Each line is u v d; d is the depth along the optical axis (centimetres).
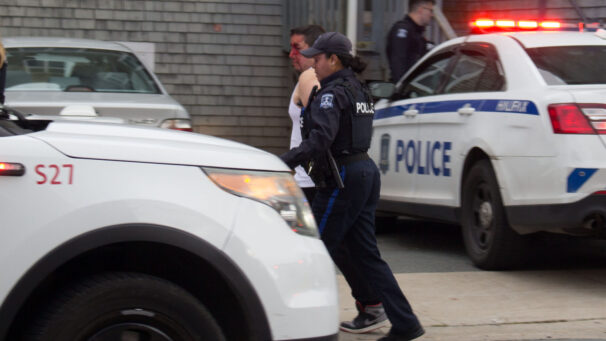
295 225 1241
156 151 1184
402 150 2858
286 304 1191
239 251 1170
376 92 2725
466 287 2225
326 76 1678
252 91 4491
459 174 2503
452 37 3591
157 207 1148
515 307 2031
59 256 1113
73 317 1134
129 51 3195
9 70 2969
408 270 2477
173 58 4419
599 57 2392
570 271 2436
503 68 2417
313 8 4050
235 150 1248
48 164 1138
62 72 3008
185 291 1172
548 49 2408
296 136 1920
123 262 1223
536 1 4266
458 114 2511
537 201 2155
